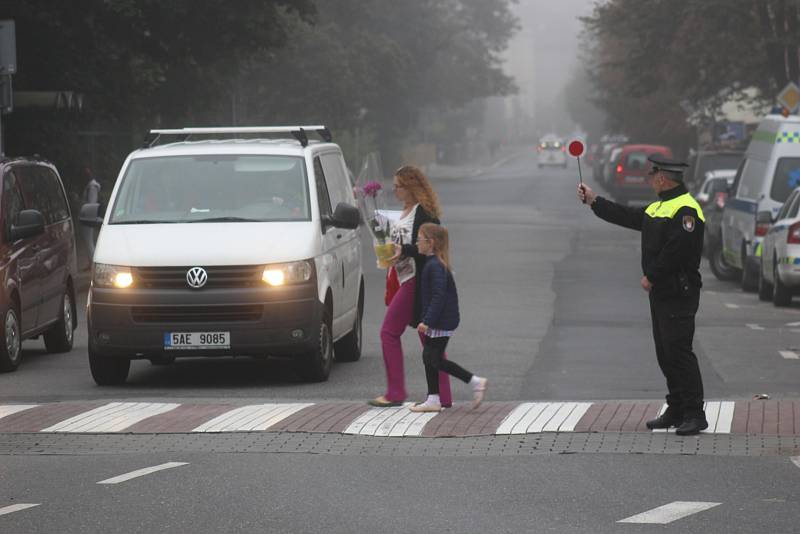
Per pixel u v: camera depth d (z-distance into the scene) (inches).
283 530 987.3
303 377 1785.2
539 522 1004.6
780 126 3341.5
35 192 2165.4
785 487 1107.3
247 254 1726.1
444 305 1444.4
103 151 5098.4
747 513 1026.1
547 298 3024.1
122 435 1355.8
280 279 1722.4
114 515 1035.3
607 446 1272.1
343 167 2118.6
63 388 1771.7
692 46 6437.0
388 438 1326.3
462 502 1067.9
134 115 4451.3
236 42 4079.7
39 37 3725.4
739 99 7032.5
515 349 2150.6
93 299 1738.4
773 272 2962.6
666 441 1288.1
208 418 1428.4
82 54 3828.7
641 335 2353.6
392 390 1505.9
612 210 1364.4
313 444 1299.2
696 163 5625.0
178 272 1718.8
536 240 4995.1
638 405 1483.8
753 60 6254.9
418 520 1013.2
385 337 1501.0
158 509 1051.9
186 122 5728.3
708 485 1114.7
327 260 1811.0
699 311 2849.4
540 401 1546.5
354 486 1124.5
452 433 1339.8
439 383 1467.8
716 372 1883.6
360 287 2064.5
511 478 1149.7
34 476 1175.6
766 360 2009.1
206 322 1713.8
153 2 3791.8
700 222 1320.1
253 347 1717.5
